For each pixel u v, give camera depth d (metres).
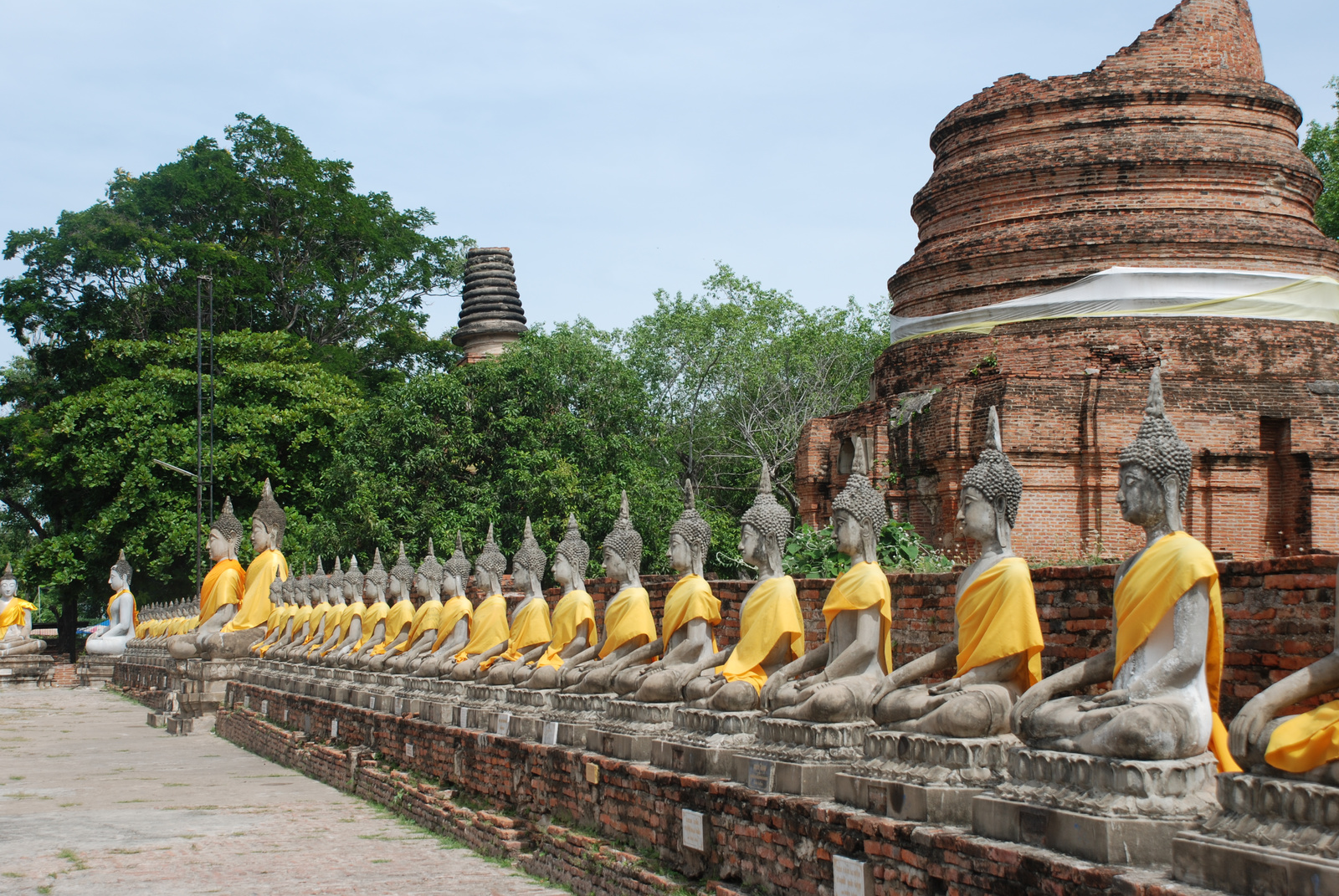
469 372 39.19
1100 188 28.16
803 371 47.34
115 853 14.91
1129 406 24.89
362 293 65.69
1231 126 28.39
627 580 15.05
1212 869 6.49
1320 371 26.89
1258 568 9.18
